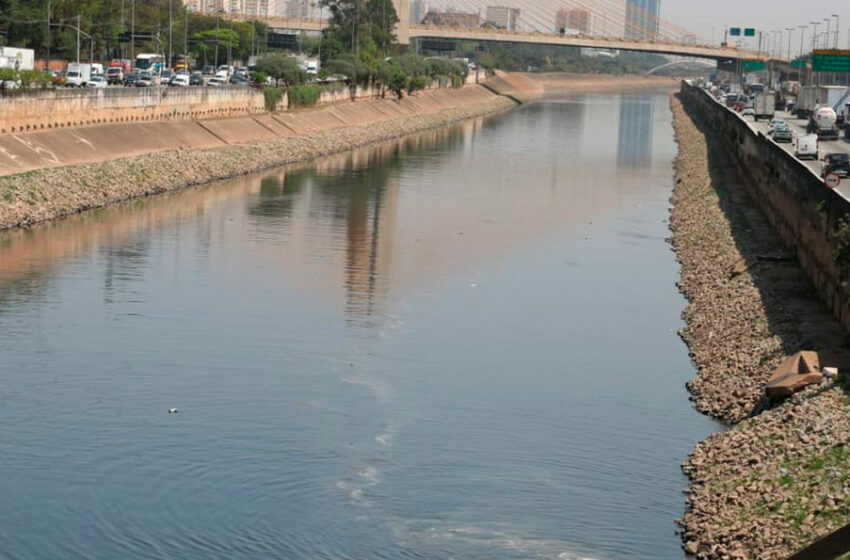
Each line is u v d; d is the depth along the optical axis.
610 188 117.25
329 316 61.28
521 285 70.31
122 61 169.00
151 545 35.38
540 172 129.25
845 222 54.47
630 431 45.12
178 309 61.28
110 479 39.72
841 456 35.97
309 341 56.53
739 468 38.31
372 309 63.09
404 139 168.25
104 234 80.75
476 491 39.22
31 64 133.00
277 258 75.06
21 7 155.25
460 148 156.00
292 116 156.00
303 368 52.38
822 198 61.22
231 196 101.88
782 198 77.75
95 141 108.25
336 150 144.75
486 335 58.88
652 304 66.25
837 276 55.19
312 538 35.78
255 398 48.12
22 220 82.62
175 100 129.50
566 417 46.81
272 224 87.69
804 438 38.06
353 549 35.16
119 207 92.94
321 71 187.12
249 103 148.50
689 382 50.84
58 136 103.56
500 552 34.84
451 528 36.44
